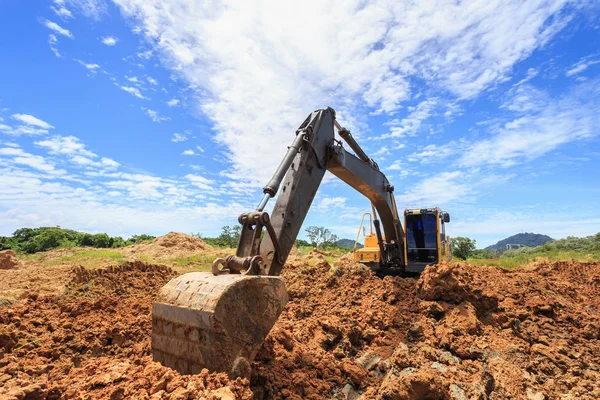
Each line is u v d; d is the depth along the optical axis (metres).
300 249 29.22
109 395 3.44
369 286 9.62
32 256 24.56
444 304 7.95
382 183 10.91
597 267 14.09
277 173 5.70
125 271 11.05
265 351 5.36
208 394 3.32
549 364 6.14
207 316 3.87
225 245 35.41
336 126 8.84
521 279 9.98
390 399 4.61
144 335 6.13
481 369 5.89
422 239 11.57
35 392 3.42
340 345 6.41
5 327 5.74
